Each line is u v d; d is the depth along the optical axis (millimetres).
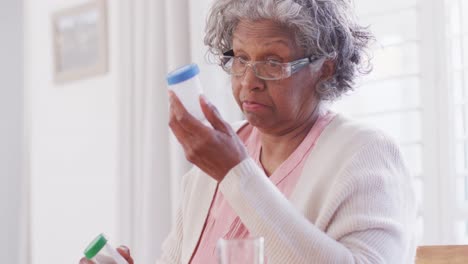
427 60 2473
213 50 1560
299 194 1416
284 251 1163
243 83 1392
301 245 1170
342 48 1458
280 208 1188
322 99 1491
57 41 3707
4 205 3561
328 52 1429
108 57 3447
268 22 1375
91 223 3477
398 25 2611
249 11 1380
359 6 2688
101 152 3449
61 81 3662
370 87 2646
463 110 2441
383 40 2639
